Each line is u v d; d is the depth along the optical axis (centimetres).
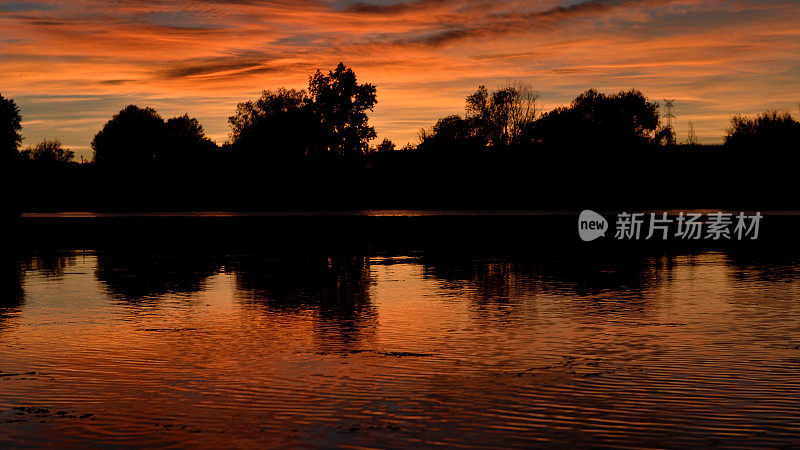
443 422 781
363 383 936
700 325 1313
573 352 1103
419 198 7638
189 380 955
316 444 719
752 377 946
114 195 7700
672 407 824
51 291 1844
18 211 5234
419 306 1562
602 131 8988
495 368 1008
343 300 1656
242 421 789
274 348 1146
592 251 3005
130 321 1395
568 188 7406
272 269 2338
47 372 1000
